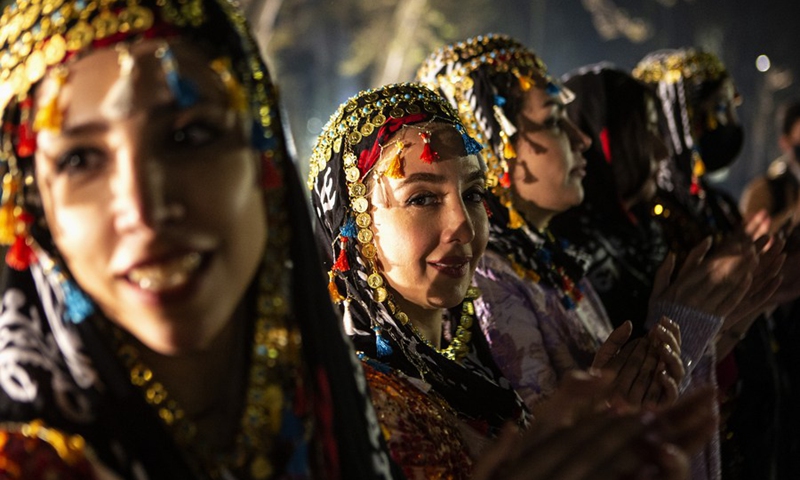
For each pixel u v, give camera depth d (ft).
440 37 55.26
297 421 3.31
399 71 54.49
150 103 2.90
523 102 7.77
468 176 5.71
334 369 3.47
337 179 5.71
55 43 2.95
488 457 3.37
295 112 56.29
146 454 3.01
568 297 7.50
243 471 3.20
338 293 5.74
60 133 2.92
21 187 3.12
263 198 3.27
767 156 63.31
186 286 2.89
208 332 2.95
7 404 2.95
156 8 3.00
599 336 8.03
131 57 2.92
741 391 9.79
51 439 2.87
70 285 3.03
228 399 3.26
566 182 7.82
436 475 4.63
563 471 3.28
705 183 11.90
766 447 9.93
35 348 3.03
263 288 3.34
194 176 2.93
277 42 54.75
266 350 3.31
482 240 5.82
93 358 3.01
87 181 2.92
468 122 7.82
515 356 6.91
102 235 2.89
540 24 65.57
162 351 2.95
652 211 10.93
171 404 3.13
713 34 66.64
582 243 9.27
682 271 7.82
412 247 5.55
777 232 9.32
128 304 2.90
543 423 3.50
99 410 2.96
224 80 3.04
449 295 5.62
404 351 5.50
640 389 5.65
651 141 9.97
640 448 3.34
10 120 3.10
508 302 7.06
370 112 5.67
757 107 64.80
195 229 2.90
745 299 7.95
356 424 3.55
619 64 69.15
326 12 57.31
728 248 7.90
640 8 68.08
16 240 3.10
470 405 5.56
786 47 65.16
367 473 3.52
